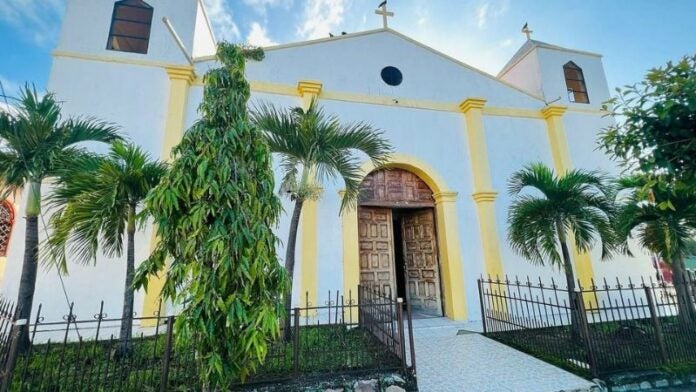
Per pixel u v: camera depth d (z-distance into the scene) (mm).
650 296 3908
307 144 4312
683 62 2170
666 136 2252
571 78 8445
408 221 7703
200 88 6133
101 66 5734
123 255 5008
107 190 3330
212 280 2027
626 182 4883
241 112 2482
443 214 6789
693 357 3707
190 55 6312
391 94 7219
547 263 6859
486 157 7191
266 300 2176
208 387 2223
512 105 7898
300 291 5594
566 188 4508
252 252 2125
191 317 2012
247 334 2035
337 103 6766
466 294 6445
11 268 4586
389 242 7000
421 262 7281
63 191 3418
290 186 4527
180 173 2111
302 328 4551
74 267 4832
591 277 6730
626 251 5371
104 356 3502
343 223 6164
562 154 7496
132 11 6277
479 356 4270
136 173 3410
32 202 3570
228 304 2021
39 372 3023
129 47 6090
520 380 3441
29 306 3477
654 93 2246
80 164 3527
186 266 2070
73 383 2648
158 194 2076
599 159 7711
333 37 7230
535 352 4309
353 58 7211
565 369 3711
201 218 2021
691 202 4328
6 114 3432
